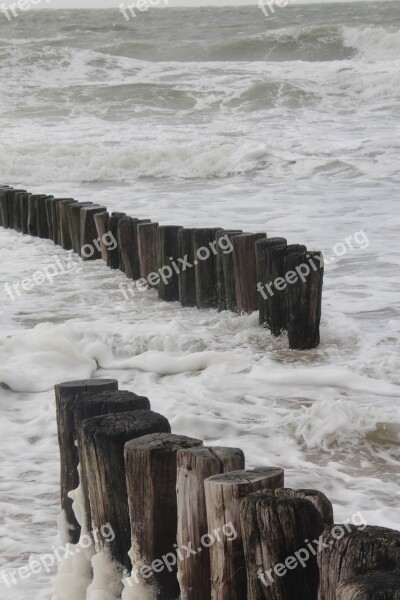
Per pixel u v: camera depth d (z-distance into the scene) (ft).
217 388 22.74
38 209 47.32
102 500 11.76
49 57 116.37
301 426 19.27
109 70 114.42
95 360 25.38
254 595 9.23
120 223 35.42
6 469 17.53
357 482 16.57
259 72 109.50
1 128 88.99
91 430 11.64
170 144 77.87
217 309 30.37
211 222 47.42
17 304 32.58
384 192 57.11
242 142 77.25
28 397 22.75
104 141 80.79
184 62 126.72
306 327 25.55
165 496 10.96
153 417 11.93
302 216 49.01
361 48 134.51
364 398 21.68
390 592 6.82
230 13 184.34
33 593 12.53
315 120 89.71
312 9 186.80
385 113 92.12
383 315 29.32
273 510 8.96
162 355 25.02
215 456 10.29
